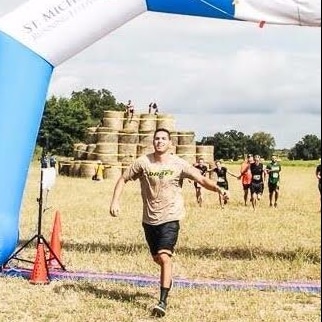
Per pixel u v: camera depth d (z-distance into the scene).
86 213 21.02
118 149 59.94
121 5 10.67
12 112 10.25
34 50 10.43
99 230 16.20
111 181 50.69
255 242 14.25
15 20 10.38
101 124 62.44
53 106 111.44
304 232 16.36
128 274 10.33
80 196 30.17
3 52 10.31
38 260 9.70
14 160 10.28
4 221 10.18
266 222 18.83
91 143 62.66
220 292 9.31
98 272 10.45
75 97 136.25
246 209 23.95
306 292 9.44
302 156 134.62
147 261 11.41
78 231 15.91
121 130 60.19
